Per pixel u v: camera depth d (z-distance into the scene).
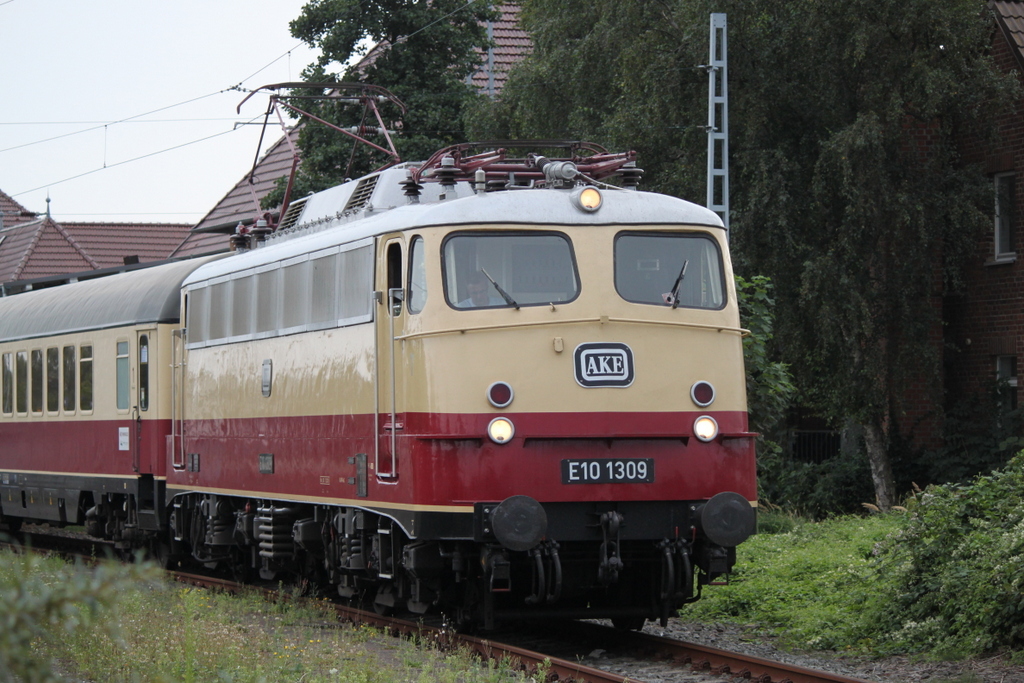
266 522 13.95
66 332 20.44
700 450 11.00
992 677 9.48
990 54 26.00
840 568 13.91
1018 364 25.27
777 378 20.92
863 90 24.80
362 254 11.88
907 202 24.03
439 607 12.71
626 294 11.09
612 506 10.75
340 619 13.09
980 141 25.84
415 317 10.94
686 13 25.17
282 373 13.49
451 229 10.93
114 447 18.73
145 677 8.66
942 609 10.91
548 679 9.70
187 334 16.27
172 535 17.62
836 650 11.20
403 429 10.96
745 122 25.08
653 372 10.95
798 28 24.52
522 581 11.70
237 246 16.61
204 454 15.66
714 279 11.42
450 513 10.50
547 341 10.77
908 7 23.56
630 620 12.24
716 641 11.84
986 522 11.26
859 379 24.33
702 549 11.09
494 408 10.57
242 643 10.55
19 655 4.28
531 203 11.14
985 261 26.08
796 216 24.59
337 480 12.23
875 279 24.86
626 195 11.41
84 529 26.78
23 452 22.16
